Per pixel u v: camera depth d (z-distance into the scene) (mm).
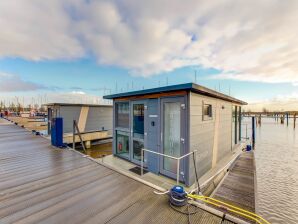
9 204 2268
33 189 2742
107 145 11383
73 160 4395
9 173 3457
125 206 2258
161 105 4852
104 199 2439
